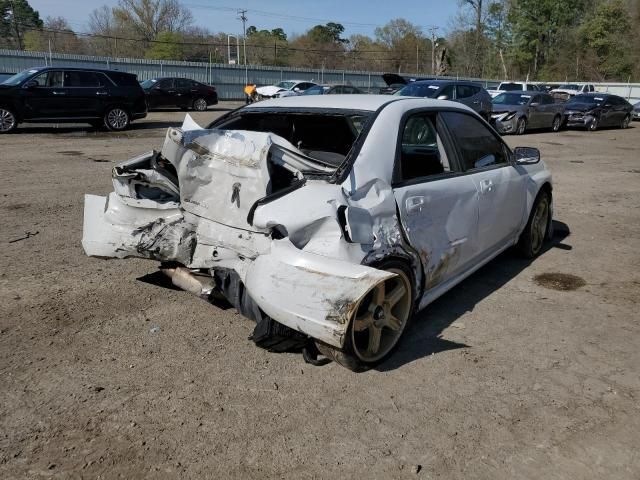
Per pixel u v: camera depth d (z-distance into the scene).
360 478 2.52
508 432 2.86
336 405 3.05
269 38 79.69
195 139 3.36
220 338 3.78
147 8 60.59
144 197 3.89
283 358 3.54
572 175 11.33
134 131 16.92
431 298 3.94
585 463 2.65
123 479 2.47
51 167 9.88
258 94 29.50
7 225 6.21
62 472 2.50
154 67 36.31
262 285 3.03
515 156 5.06
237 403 3.04
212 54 63.28
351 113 3.73
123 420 2.87
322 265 2.92
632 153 15.40
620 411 3.07
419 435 2.82
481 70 64.50
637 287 4.97
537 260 5.70
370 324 3.28
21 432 2.76
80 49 58.34
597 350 3.76
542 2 58.72
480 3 62.75
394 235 3.35
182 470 2.54
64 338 3.71
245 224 3.21
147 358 3.49
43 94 15.26
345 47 78.62
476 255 4.50
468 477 2.54
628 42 57.41
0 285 4.51
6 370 3.29
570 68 59.31
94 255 3.91
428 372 3.41
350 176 3.23
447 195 3.89
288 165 3.25
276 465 2.58
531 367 3.51
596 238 6.61
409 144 3.81
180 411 2.96
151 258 3.73
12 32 56.94
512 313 4.33
